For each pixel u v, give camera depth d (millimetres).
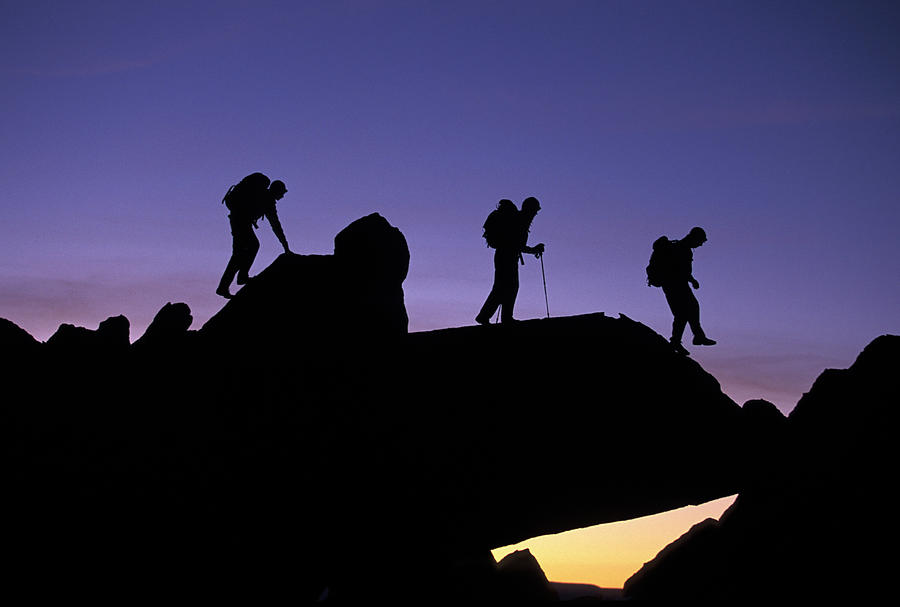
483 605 12586
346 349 11773
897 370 12852
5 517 9922
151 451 10703
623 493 11414
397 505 10758
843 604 11336
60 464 10445
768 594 12016
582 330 12320
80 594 9633
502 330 12258
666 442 11586
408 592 10547
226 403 11195
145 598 9734
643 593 16406
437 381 11555
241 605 9984
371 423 11086
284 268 12898
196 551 10102
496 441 11172
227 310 12570
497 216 12969
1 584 9516
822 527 11977
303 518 10492
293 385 11352
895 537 11422
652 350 12281
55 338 12547
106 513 10148
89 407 11125
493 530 11172
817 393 13562
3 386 11219
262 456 10758
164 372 11625
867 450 12312
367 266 12922
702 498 11914
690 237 13688
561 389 11633
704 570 14312
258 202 13594
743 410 12523
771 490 12609
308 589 10391
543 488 11094
